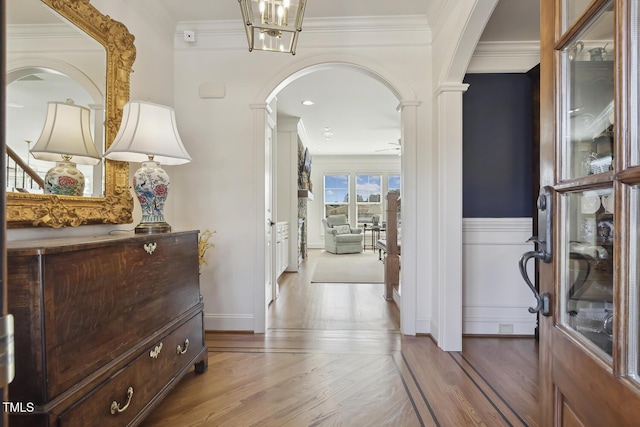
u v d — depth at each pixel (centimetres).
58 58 158
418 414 167
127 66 204
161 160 208
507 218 283
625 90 56
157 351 156
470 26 204
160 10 253
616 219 58
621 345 57
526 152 286
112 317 127
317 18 271
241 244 285
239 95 284
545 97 83
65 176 161
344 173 983
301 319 320
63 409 103
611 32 62
